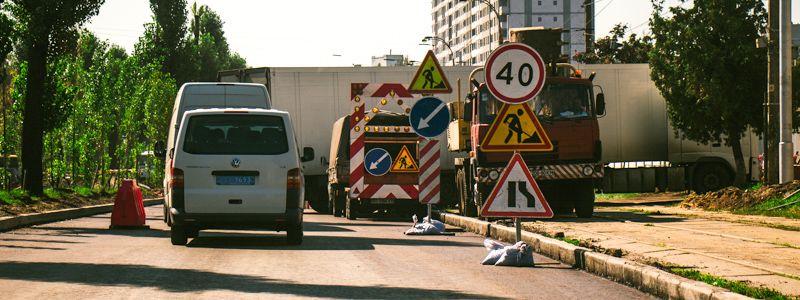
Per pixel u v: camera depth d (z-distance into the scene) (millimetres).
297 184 16281
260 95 23188
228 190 16016
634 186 36719
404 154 26562
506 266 13141
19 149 39969
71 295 9766
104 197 38250
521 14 174500
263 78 35562
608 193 38375
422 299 9766
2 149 37219
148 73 47906
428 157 20547
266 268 12492
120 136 45906
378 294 10070
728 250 13672
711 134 36750
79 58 41531
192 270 12180
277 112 16453
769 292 9062
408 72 35812
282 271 12148
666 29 36469
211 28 95250
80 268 12344
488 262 13383
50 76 32250
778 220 20266
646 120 36938
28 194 29609
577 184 24203
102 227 22188
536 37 31438
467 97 24266
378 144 28969
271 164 16156
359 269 12484
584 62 63062
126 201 21562
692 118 36219
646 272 10586
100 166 42281
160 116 50500
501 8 173875
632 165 36969
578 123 23484
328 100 35656
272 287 10531
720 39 36031
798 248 14000
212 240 17688
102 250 15211
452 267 12906
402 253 15008
